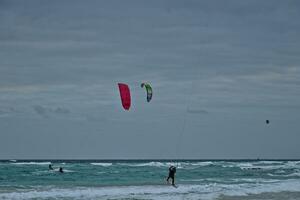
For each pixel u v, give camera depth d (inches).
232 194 1086.4
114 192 1086.4
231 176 1972.2
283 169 2785.4
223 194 1083.9
